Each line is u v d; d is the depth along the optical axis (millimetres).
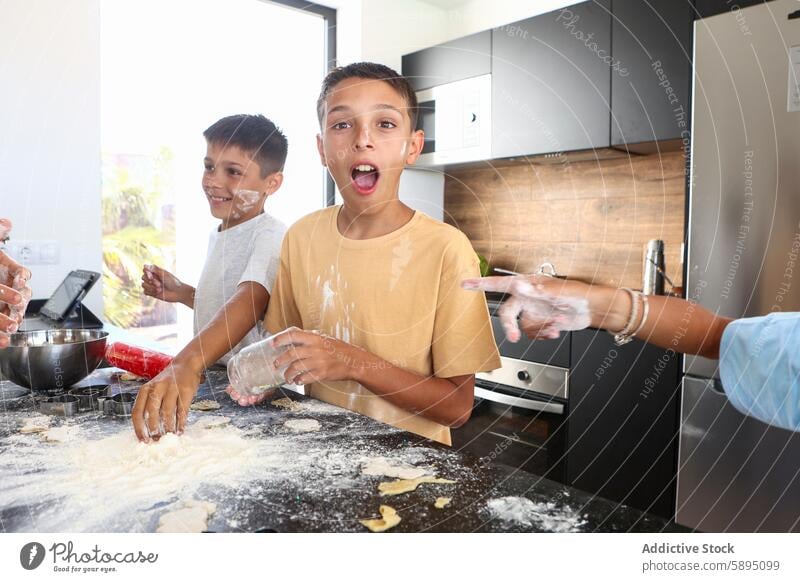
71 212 1447
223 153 737
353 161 640
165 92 1040
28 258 1377
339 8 992
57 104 1409
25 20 1354
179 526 368
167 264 2396
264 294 718
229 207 762
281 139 752
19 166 1369
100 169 1487
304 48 876
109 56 1687
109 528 366
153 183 2465
